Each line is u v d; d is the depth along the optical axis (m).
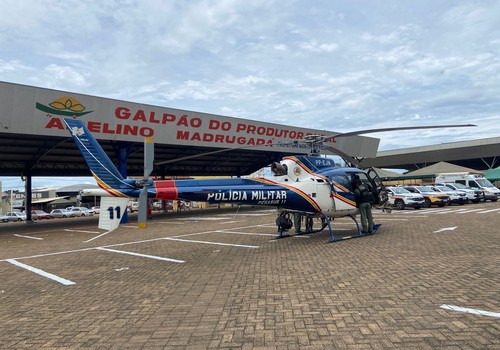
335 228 13.48
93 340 4.07
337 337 3.81
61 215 46.41
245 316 4.59
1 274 8.27
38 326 4.62
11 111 17.20
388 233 11.41
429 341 3.60
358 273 6.46
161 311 4.96
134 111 20.77
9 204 68.69
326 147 11.22
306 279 6.25
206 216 26.00
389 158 64.81
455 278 5.79
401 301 4.82
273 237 11.98
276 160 34.28
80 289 6.44
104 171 8.21
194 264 8.15
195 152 30.17
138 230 17.20
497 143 52.94
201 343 3.85
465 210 19.77
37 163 31.42
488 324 3.93
